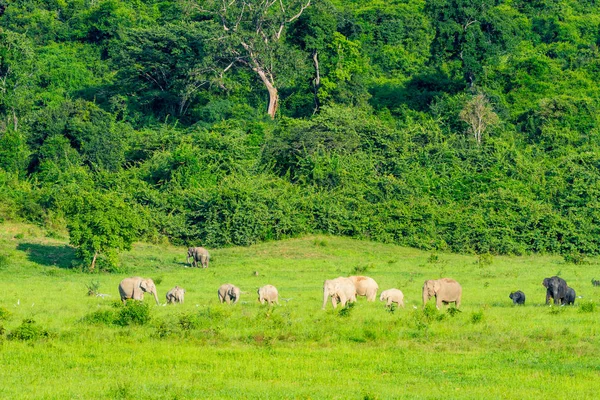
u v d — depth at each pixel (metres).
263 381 41.69
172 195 135.88
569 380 41.22
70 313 63.12
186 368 44.28
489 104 167.88
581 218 129.75
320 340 51.72
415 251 126.44
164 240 128.88
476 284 87.94
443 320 57.19
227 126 160.62
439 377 42.34
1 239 116.19
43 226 126.00
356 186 139.62
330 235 131.50
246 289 84.44
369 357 46.88
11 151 149.88
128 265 110.12
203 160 144.75
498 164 148.12
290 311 63.00
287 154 151.12
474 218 129.62
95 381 41.28
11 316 59.12
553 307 63.56
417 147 153.00
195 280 95.50
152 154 153.38
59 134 154.62
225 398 37.69
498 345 49.69
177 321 56.72
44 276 100.19
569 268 108.75
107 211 105.56
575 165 144.62
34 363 45.19
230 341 51.56
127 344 50.19
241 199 130.62
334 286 66.31
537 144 164.25
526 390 39.22
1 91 167.38
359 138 153.62
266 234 129.75
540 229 129.75
